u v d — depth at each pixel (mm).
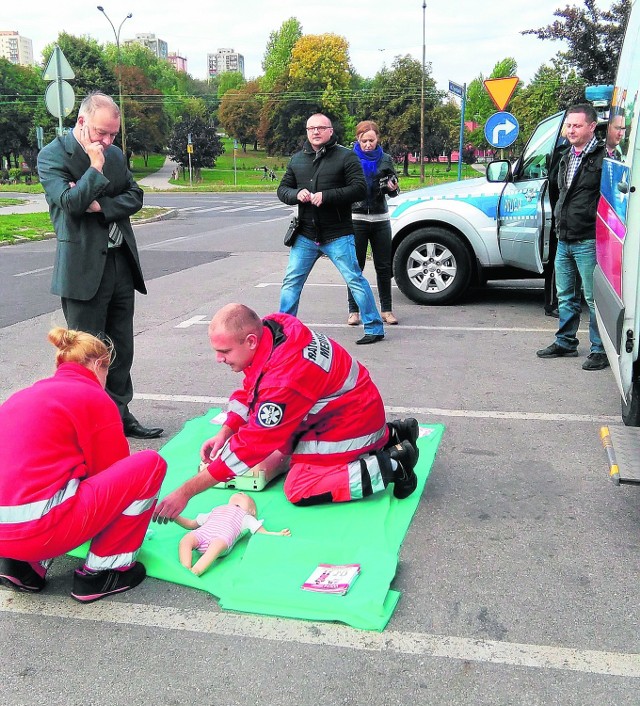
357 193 6250
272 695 2367
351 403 3457
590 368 5883
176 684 2426
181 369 6098
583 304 8492
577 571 3053
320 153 6242
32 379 5828
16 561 2895
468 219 8188
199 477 3186
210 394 5438
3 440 2684
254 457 3174
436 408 5062
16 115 79562
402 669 2479
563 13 13742
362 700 2340
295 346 3230
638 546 3250
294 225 6406
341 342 6895
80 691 2400
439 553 3201
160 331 7484
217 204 33625
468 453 4293
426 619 2744
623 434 3576
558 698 2334
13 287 10305
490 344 6758
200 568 3045
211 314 8266
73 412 2754
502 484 3879
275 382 3141
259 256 13508
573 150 5730
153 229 19938
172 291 9781
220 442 3500
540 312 8156
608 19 13773
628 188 3641
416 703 2322
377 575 2953
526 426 4707
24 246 15797
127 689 2408
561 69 15711
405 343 6816
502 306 8523
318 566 3035
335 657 2545
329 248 6508
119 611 2842
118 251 4383
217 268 11922
